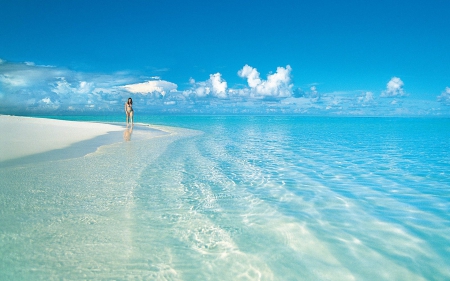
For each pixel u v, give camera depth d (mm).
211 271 2939
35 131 15820
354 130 25391
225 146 12984
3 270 2811
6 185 5539
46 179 6094
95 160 8469
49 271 2826
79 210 4414
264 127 30234
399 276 2928
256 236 3770
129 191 5465
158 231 3822
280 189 5992
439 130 25281
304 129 26656
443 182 6695
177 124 35906
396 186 6336
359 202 5230
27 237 3492
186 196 5324
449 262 3201
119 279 2750
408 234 3906
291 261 3174
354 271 3000
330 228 4074
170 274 2861
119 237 3600
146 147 11852
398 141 15617
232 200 5207
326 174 7438
